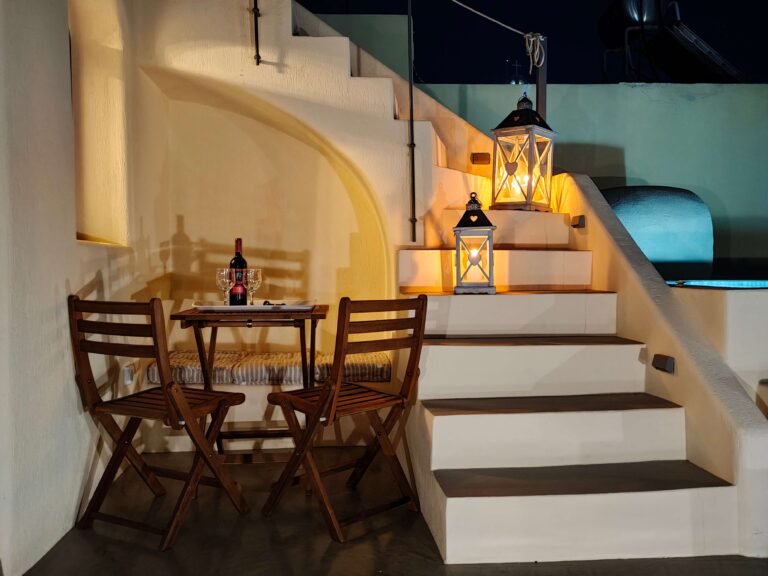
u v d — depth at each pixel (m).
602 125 5.39
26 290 2.56
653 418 3.01
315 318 3.38
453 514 2.57
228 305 3.62
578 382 3.34
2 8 2.40
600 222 4.01
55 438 2.79
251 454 3.69
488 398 3.26
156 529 2.75
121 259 3.65
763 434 2.65
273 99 3.98
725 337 3.04
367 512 2.93
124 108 3.74
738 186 5.46
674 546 2.64
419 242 4.09
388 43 5.28
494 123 5.33
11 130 2.46
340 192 4.54
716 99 5.43
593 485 2.70
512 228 4.27
